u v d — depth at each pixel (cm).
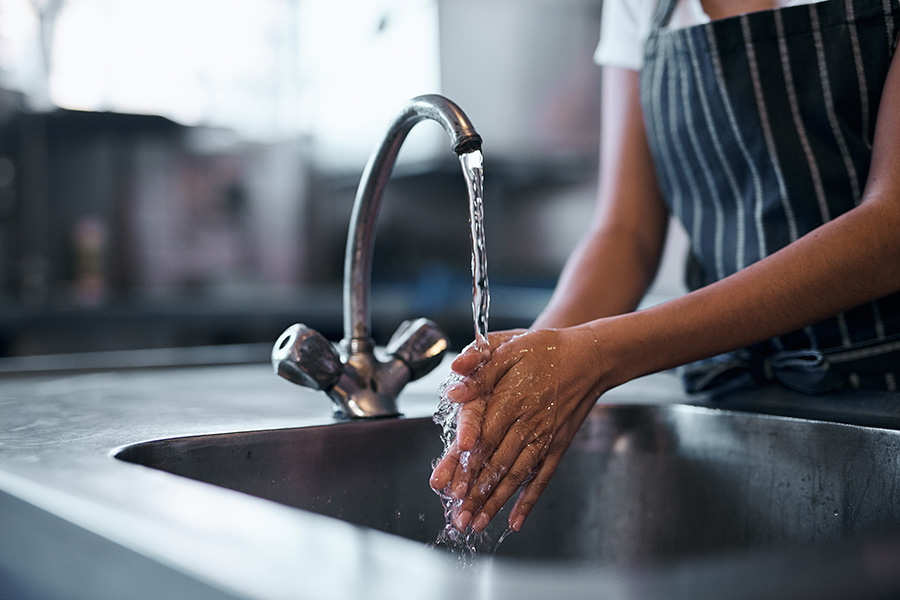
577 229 337
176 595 32
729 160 84
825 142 78
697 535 83
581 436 88
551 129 304
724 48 81
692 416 84
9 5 291
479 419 61
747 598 27
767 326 66
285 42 356
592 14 306
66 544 40
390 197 349
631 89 99
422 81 283
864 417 76
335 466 77
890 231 64
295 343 78
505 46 289
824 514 74
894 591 29
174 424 75
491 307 302
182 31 332
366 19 308
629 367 66
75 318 248
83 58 310
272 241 347
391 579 29
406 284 356
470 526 69
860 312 77
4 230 297
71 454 56
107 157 314
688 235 92
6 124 295
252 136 342
